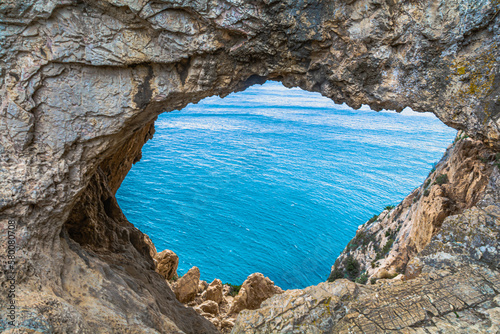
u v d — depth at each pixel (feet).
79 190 31.30
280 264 139.95
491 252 29.66
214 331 45.83
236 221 172.35
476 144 59.36
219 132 389.19
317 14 27.14
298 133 394.73
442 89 27.50
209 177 236.84
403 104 29.68
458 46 25.88
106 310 28.45
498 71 25.09
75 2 25.12
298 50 29.68
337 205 195.72
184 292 68.49
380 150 316.19
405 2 25.75
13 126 26.94
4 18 24.52
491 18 24.13
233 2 25.86
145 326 29.09
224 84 32.24
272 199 202.08
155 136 352.69
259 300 73.26
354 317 26.08
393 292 27.84
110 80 28.86
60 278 29.07
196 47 27.89
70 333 23.59
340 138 369.91
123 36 27.04
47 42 26.13
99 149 31.14
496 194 36.76
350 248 94.38
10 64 26.03
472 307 25.21
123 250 47.52
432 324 24.25
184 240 153.07
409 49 27.27
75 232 42.80
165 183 221.46
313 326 26.61
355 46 28.12
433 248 32.04
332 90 32.14
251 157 290.76
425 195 65.57
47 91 27.68
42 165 28.71
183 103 33.88
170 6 25.49
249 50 29.35
